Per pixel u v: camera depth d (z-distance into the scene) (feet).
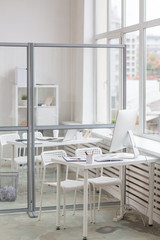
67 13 25.45
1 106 17.85
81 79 18.90
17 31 24.88
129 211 18.38
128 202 19.17
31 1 24.99
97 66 19.19
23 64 17.97
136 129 20.77
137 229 16.10
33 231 15.84
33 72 18.07
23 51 17.93
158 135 19.07
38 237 15.23
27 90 18.04
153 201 16.87
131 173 18.74
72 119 18.79
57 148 18.57
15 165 18.17
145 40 19.76
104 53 19.69
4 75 17.80
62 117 18.63
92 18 24.11
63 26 25.45
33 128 18.17
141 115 20.16
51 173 18.35
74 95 18.79
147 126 19.95
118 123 15.71
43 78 18.26
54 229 16.07
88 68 19.02
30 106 18.12
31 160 18.21
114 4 22.35
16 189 18.19
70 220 17.15
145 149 17.19
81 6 24.26
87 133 19.01
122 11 21.43
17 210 18.12
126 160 15.81
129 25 21.06
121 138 16.21
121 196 17.33
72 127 18.75
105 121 19.45
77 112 18.89
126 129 16.21
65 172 18.56
